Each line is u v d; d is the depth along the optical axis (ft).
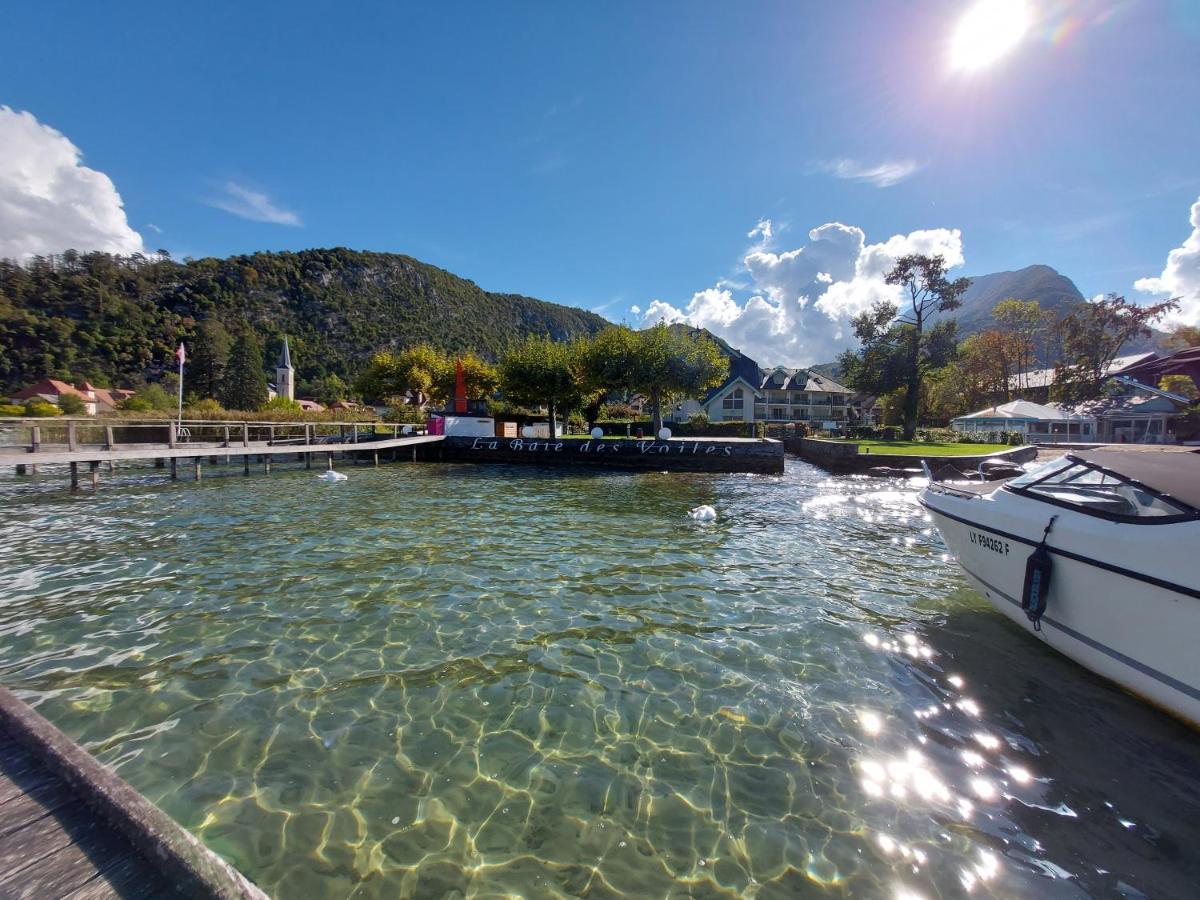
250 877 8.62
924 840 9.53
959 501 19.51
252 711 13.28
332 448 71.31
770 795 10.64
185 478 62.03
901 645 17.25
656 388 102.83
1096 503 15.58
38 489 51.67
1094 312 154.20
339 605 20.40
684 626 18.65
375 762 11.48
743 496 49.83
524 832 9.68
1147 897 8.39
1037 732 12.64
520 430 115.14
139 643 17.04
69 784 7.18
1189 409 106.73
